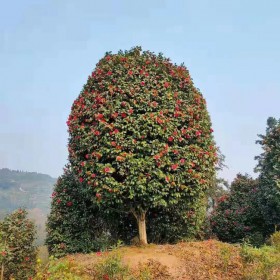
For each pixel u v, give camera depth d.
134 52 11.30
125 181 9.34
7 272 9.19
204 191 10.95
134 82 10.07
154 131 9.55
